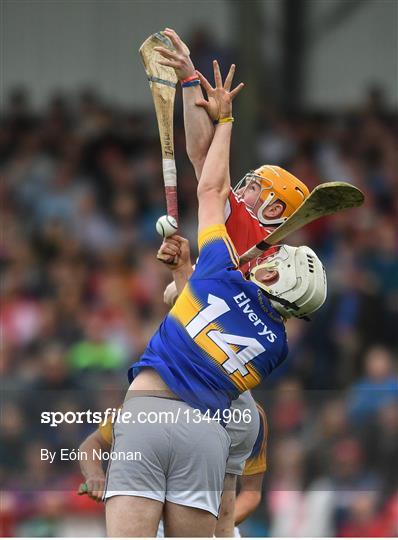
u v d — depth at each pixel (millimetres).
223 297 14773
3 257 41219
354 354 32594
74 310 37250
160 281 38625
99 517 20781
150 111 48938
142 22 48625
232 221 16000
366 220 40656
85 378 32531
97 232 42688
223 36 45812
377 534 21719
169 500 14703
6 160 47094
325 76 47500
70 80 49438
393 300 34906
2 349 34250
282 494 22047
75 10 49094
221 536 16188
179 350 14750
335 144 45688
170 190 16016
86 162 46781
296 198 16625
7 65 49531
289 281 14719
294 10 46781
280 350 15000
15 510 20516
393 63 47594
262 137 45062
